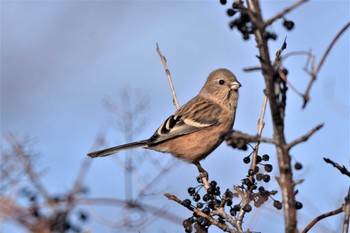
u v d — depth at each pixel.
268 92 7.05
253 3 7.08
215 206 10.88
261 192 10.13
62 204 8.59
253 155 10.67
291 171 7.14
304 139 6.97
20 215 8.24
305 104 7.11
